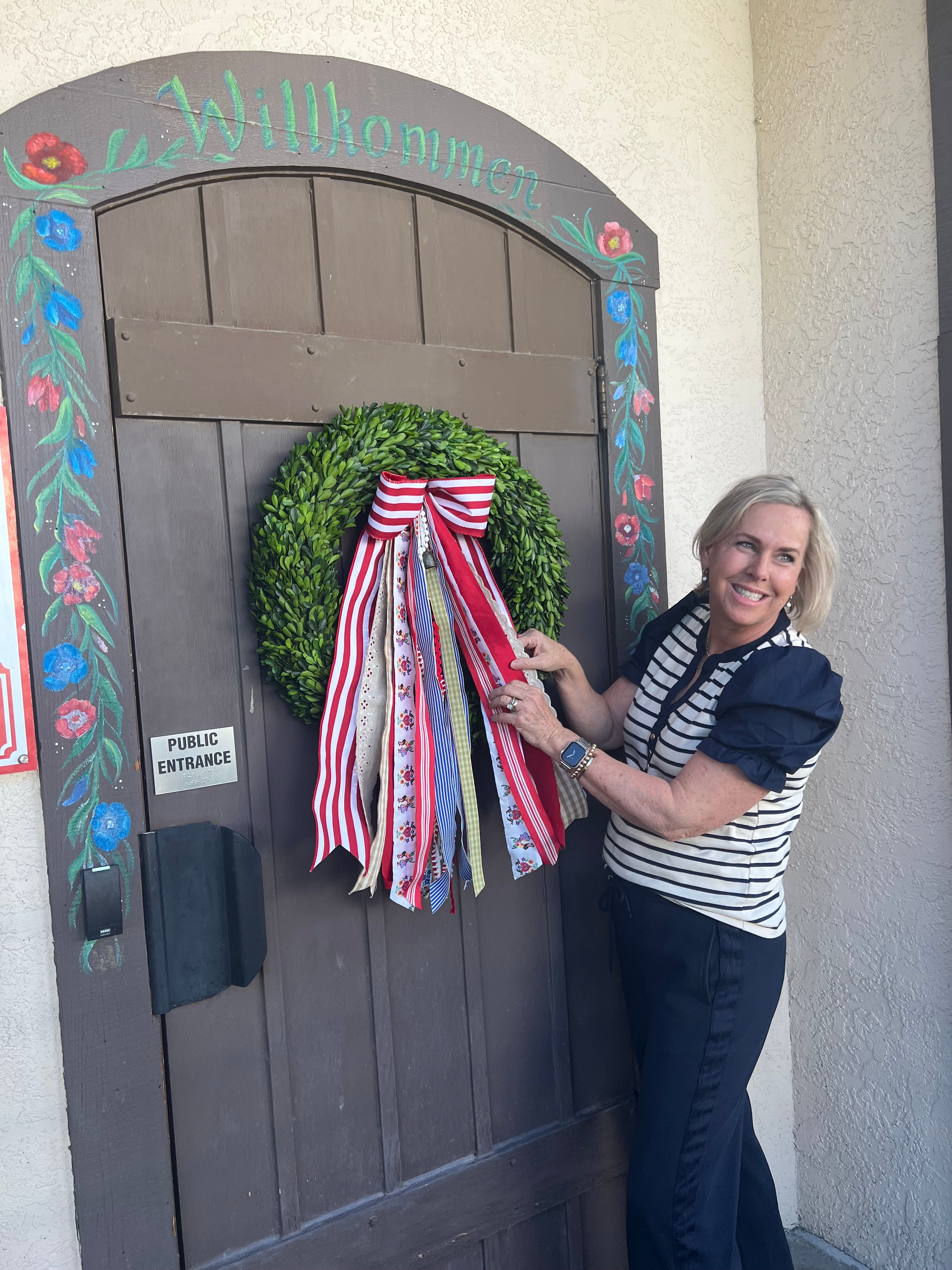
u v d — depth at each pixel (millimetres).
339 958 1531
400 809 1443
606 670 1831
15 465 1241
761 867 1470
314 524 1358
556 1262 1785
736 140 1948
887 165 1747
